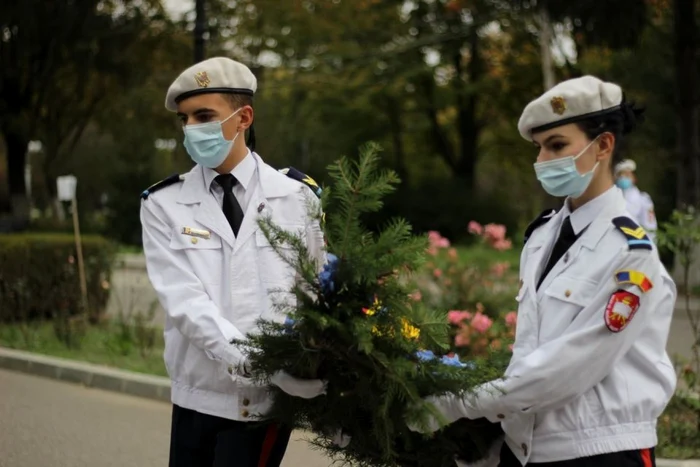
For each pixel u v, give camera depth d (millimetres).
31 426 6309
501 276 8445
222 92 3008
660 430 5578
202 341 2846
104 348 8945
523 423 2566
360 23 24172
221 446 2936
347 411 2707
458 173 29250
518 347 2611
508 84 25859
